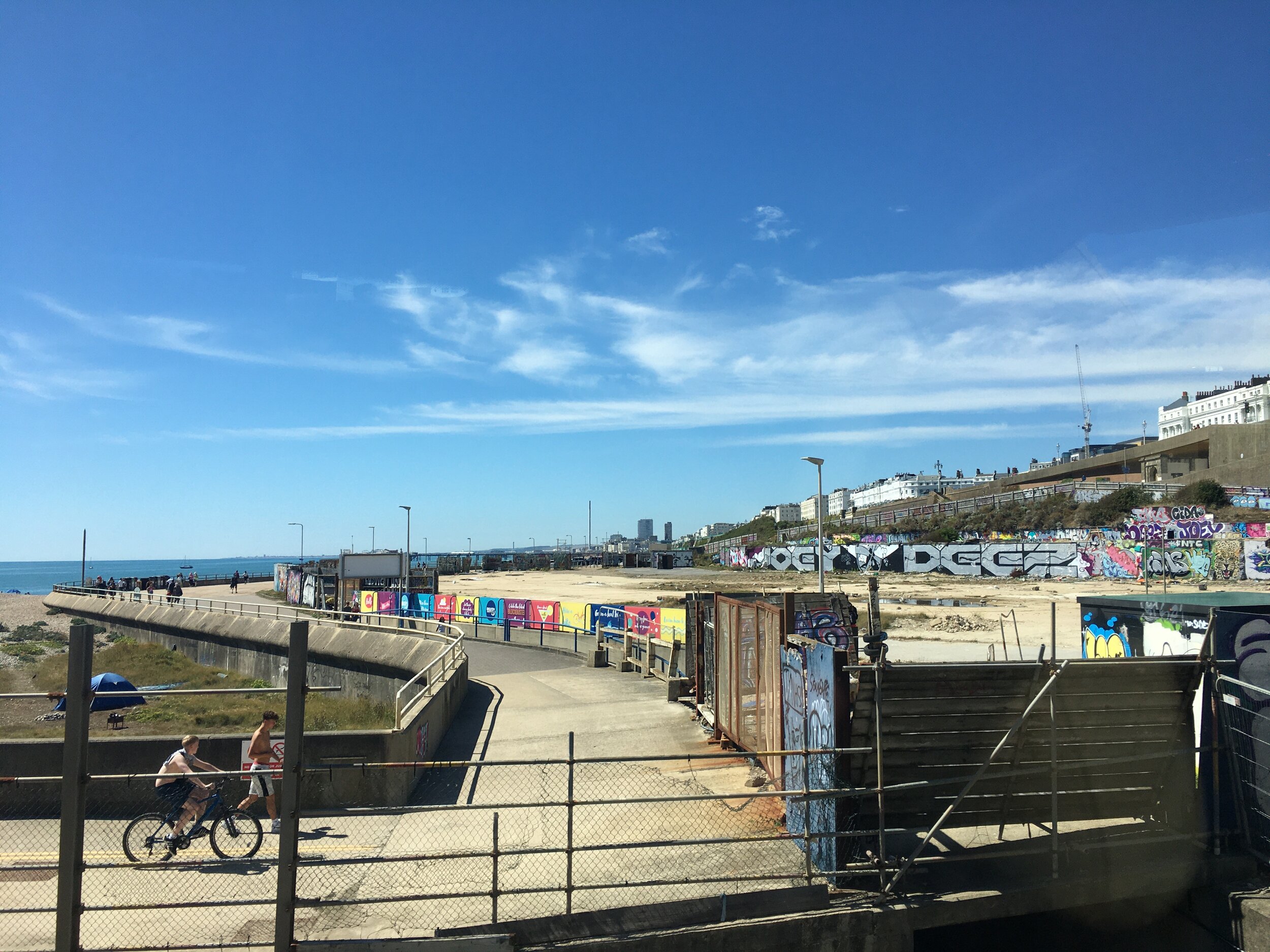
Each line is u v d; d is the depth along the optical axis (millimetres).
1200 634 9984
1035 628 31406
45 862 8828
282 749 9805
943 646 26219
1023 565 64875
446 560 107625
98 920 7574
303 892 8117
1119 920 8516
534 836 9633
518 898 7945
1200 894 8133
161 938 7234
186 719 18875
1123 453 109438
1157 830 8953
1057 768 8453
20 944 7086
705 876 8391
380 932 7227
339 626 27188
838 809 8125
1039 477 128375
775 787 10695
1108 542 61781
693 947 7152
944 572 69312
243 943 7098
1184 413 138375
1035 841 8922
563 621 30812
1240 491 75875
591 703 17906
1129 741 8883
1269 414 117500
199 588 77875
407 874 8570
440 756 13766
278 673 29562
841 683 8172
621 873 8500
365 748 10930
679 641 19156
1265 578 50500
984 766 8047
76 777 6723
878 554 75125
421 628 35906
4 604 67688
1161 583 51719
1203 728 8672
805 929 7348
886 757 8344
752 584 65875
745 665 12578
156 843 9102
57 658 37125
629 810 10445
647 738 14500
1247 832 8305
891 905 7586
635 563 116000
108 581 71188
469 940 7004
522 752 13844
